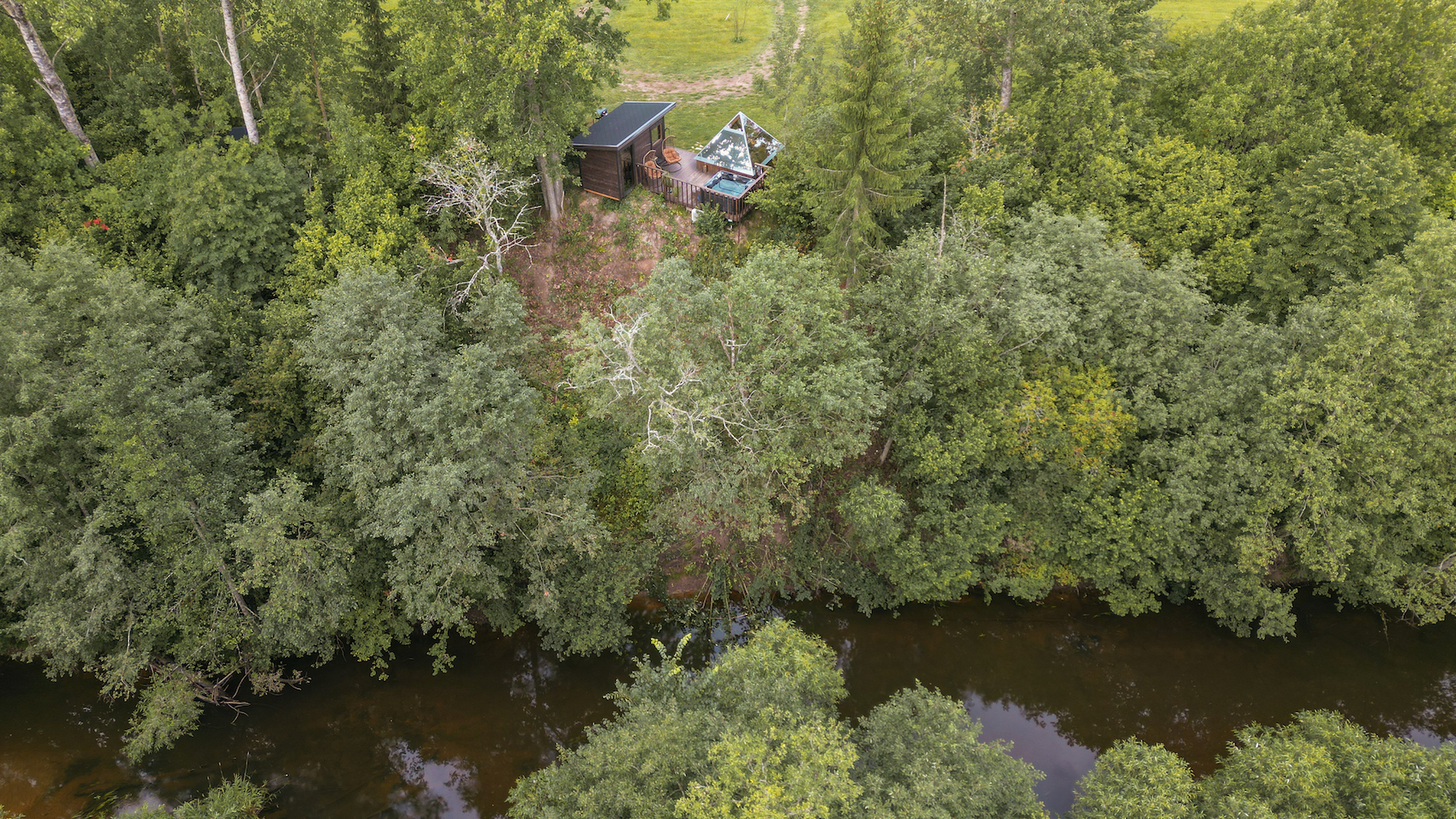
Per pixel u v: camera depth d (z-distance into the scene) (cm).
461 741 2680
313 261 3023
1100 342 2916
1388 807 1905
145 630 2400
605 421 3169
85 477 2292
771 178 3594
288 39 3581
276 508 2284
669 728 1839
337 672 2850
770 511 2672
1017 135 3659
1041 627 3145
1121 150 3678
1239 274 3359
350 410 2352
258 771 2511
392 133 3634
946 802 1869
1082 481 2948
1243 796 2033
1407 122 3691
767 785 1619
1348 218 3197
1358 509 2739
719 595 3119
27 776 2409
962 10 3728
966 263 2870
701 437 2245
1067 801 2583
